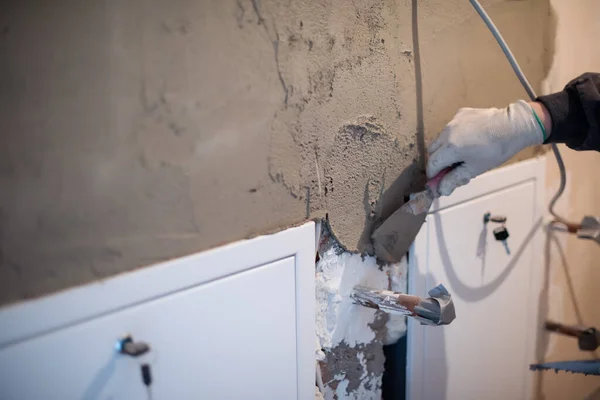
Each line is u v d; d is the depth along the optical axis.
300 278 0.82
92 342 0.60
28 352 0.55
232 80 0.70
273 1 0.72
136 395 0.65
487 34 1.09
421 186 1.04
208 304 0.71
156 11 0.61
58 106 0.55
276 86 0.75
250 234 0.76
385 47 0.90
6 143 0.52
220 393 0.74
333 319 0.94
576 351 1.59
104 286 0.60
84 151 0.58
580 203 1.50
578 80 0.93
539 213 1.31
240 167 0.73
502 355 1.29
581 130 0.92
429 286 1.04
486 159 0.91
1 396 0.54
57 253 0.57
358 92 0.88
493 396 1.29
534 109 0.92
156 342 0.66
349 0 0.83
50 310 0.56
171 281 0.66
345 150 0.88
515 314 1.30
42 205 0.55
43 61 0.53
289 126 0.78
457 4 1.01
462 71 1.06
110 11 0.57
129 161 0.61
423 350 1.07
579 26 1.35
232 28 0.68
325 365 0.95
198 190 0.69
